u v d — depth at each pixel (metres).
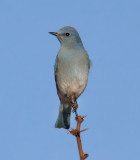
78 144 5.66
